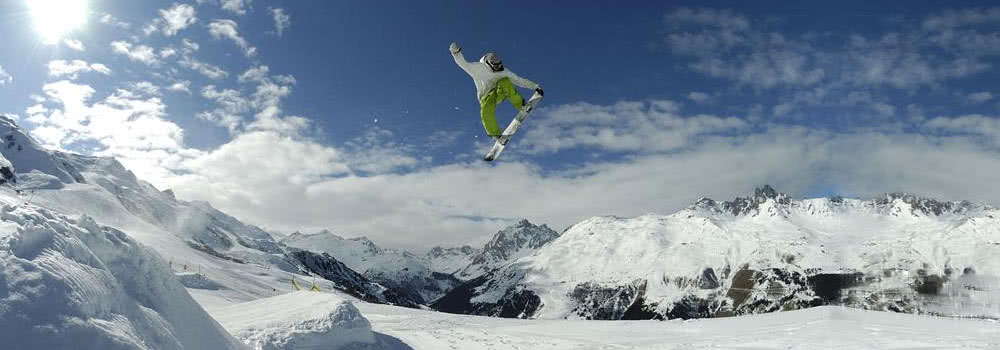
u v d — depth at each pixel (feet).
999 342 72.90
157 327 27.68
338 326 64.49
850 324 90.63
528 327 104.27
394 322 106.73
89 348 21.29
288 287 374.02
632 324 110.11
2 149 478.18
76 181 529.86
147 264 31.48
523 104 35.47
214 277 297.53
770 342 79.05
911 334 80.43
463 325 103.40
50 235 25.07
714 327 100.63
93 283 24.68
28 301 20.88
